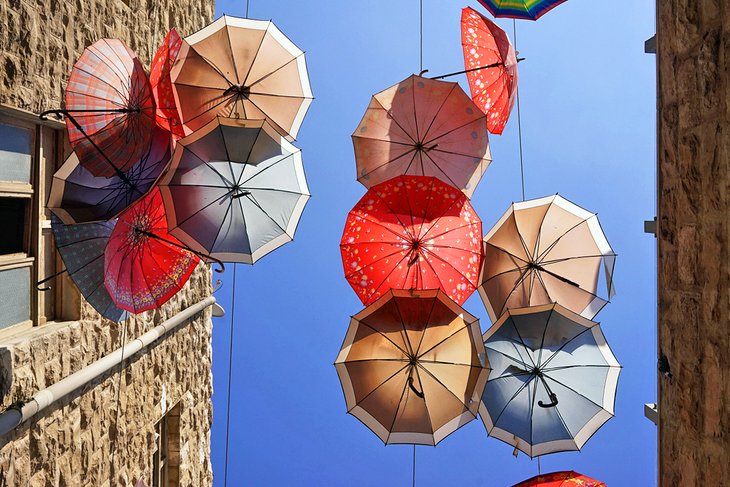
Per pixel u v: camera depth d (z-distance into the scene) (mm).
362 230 6004
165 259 5195
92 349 5906
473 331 5473
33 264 5266
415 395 5383
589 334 5691
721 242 4016
